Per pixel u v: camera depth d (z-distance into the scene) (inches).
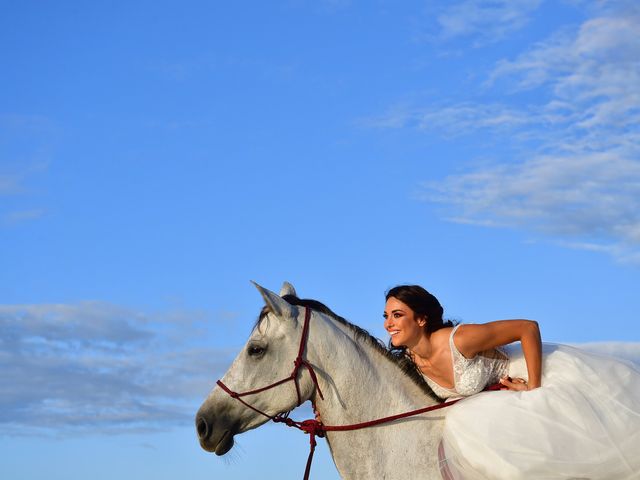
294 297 243.6
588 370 221.5
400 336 235.1
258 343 229.9
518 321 227.6
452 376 231.3
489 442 207.9
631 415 211.6
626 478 205.2
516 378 231.6
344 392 229.0
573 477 203.6
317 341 231.5
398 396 232.7
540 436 206.8
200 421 228.4
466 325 229.9
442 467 221.0
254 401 227.9
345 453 227.1
